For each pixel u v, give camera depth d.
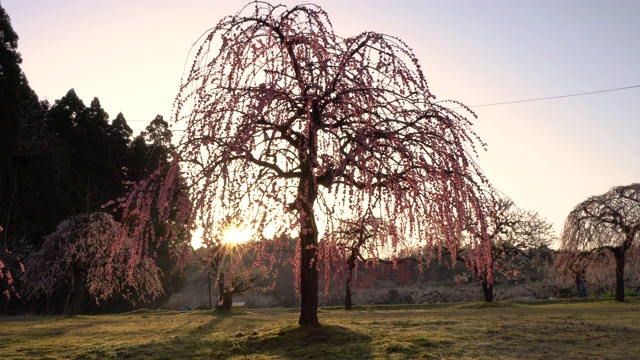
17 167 40.84
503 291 44.78
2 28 41.62
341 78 11.02
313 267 13.30
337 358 10.88
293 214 10.12
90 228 27.95
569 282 41.81
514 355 10.87
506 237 32.72
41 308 41.09
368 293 44.69
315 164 10.59
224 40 10.10
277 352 11.69
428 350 11.48
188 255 10.12
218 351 12.26
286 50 11.08
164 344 13.62
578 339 12.71
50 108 53.62
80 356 12.42
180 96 10.16
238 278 28.30
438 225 9.94
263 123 10.79
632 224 30.19
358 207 10.17
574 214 32.03
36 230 39.38
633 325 15.18
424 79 10.11
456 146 9.58
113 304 48.62
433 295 44.56
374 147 9.93
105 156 51.44
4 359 12.11
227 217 9.83
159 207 9.66
